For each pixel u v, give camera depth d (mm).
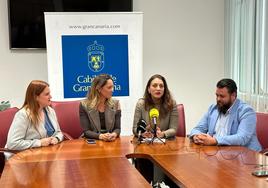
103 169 2064
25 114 2863
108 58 4227
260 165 2105
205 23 4836
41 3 4395
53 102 3736
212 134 3043
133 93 4297
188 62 4855
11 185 1802
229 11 4586
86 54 4188
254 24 3920
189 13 4785
